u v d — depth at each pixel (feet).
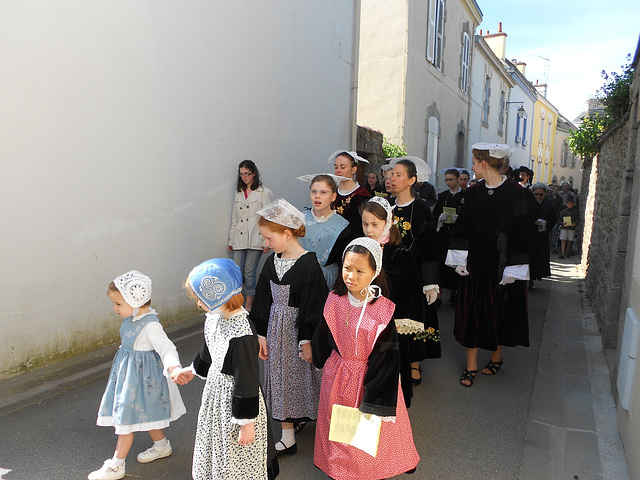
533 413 12.25
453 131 52.65
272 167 22.82
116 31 14.69
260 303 9.97
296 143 24.73
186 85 17.42
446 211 18.61
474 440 10.89
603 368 14.98
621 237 15.85
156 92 16.21
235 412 7.01
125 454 9.08
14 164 12.40
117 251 15.25
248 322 7.41
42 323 13.30
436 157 47.55
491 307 13.55
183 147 17.48
